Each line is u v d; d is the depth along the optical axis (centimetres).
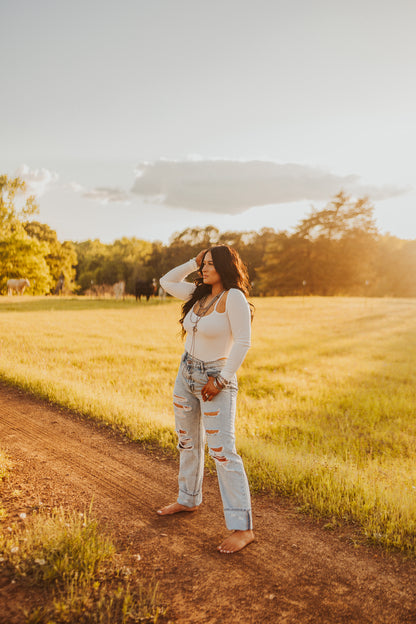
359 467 514
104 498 373
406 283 7381
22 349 1201
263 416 756
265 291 7056
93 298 3791
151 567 281
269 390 978
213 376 307
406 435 690
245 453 484
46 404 662
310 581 273
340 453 578
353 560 297
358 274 6838
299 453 516
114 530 323
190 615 240
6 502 351
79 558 271
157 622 232
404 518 343
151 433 536
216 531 330
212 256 312
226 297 305
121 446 503
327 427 721
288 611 246
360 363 1358
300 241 6919
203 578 272
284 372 1211
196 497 356
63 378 874
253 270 8025
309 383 1069
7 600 239
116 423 580
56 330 1731
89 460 456
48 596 244
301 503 381
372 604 253
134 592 254
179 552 300
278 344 1703
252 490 405
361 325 2372
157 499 378
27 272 5450
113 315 2536
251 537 312
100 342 1485
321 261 6844
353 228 6906
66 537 285
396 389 1031
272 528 339
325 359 1416
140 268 8625
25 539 287
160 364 1163
